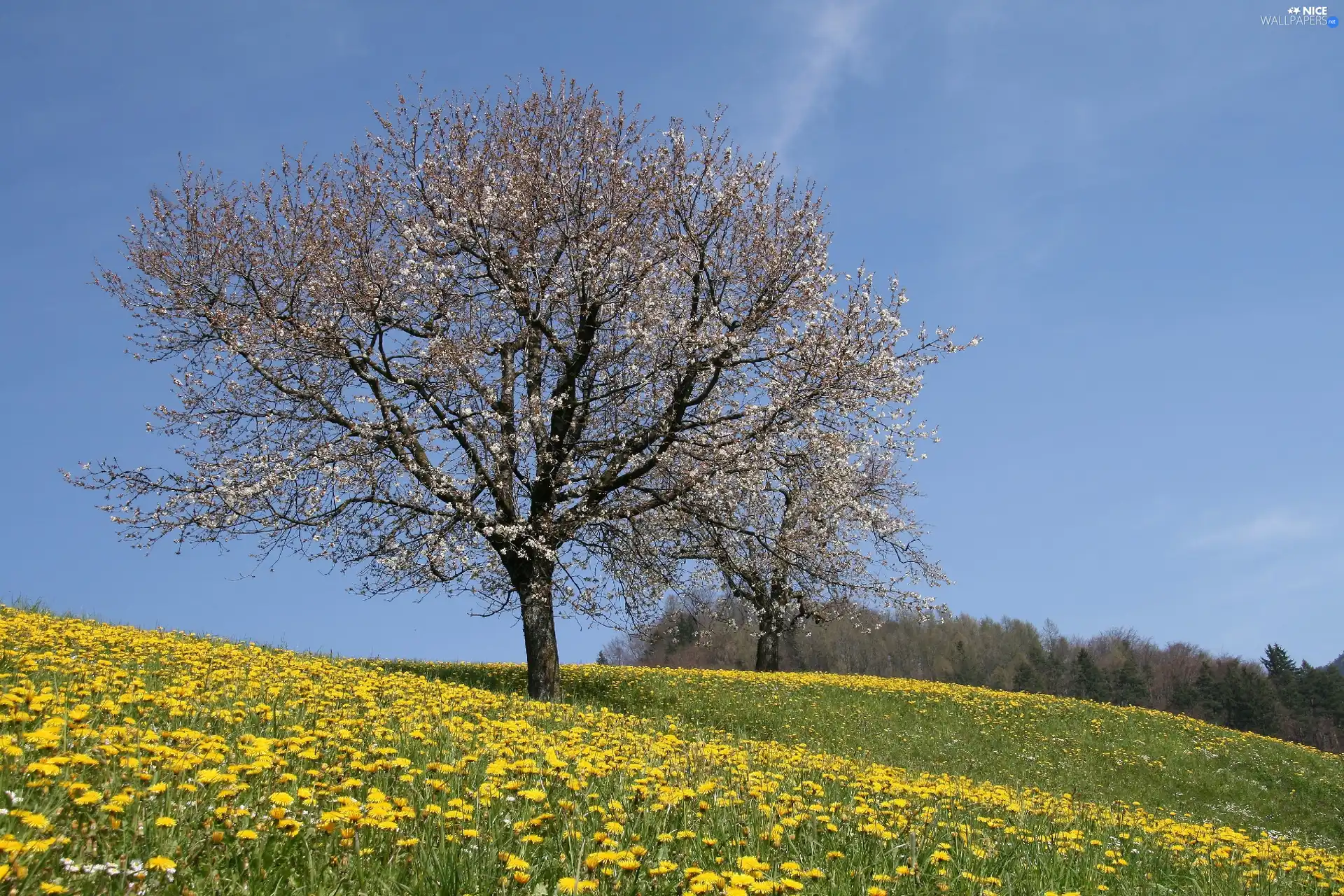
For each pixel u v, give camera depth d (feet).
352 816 12.70
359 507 50.29
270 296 49.01
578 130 52.85
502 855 12.79
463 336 50.42
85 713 16.21
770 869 14.24
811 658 233.55
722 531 55.36
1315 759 76.13
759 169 53.83
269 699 25.23
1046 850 20.98
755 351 52.29
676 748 26.45
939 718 70.38
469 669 64.85
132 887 10.32
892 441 54.80
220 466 49.03
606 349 52.26
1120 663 279.90
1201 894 21.31
